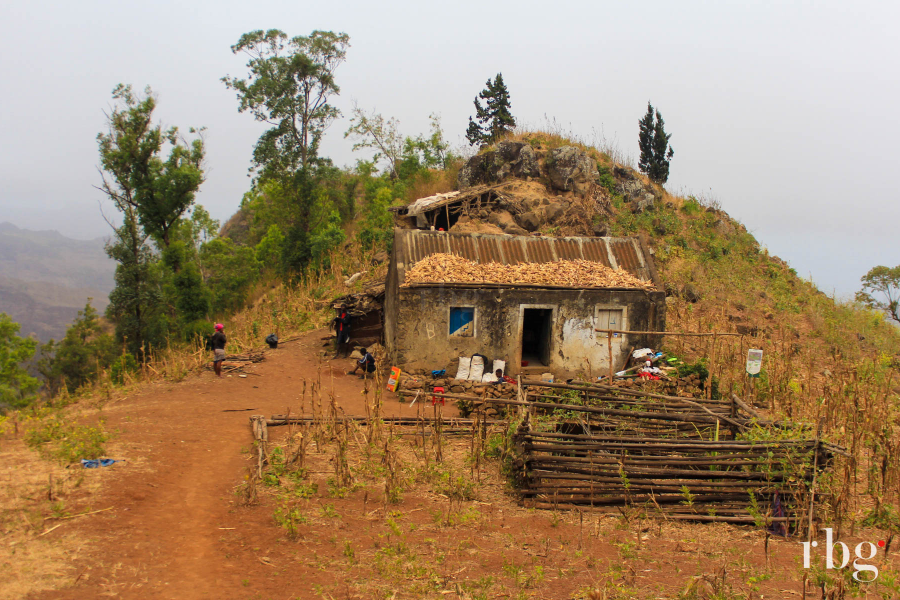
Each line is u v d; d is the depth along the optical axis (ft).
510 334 59.21
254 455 33.83
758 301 85.56
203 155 112.68
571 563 22.48
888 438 34.22
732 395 34.60
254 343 71.67
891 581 20.15
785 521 26.27
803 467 26.86
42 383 111.04
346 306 67.56
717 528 26.71
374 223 112.37
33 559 19.51
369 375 59.11
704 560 23.22
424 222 95.25
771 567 22.62
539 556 23.00
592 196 99.55
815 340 75.46
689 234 100.22
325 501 27.50
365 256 101.14
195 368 58.49
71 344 130.21
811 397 48.11
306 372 60.39
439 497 29.40
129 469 28.81
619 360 61.11
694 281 87.71
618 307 60.85
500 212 93.35
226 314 119.65
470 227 89.76
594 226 94.84
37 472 26.66
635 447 28.89
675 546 24.41
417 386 53.67
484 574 21.26
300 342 71.31
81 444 30.40
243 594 18.95
